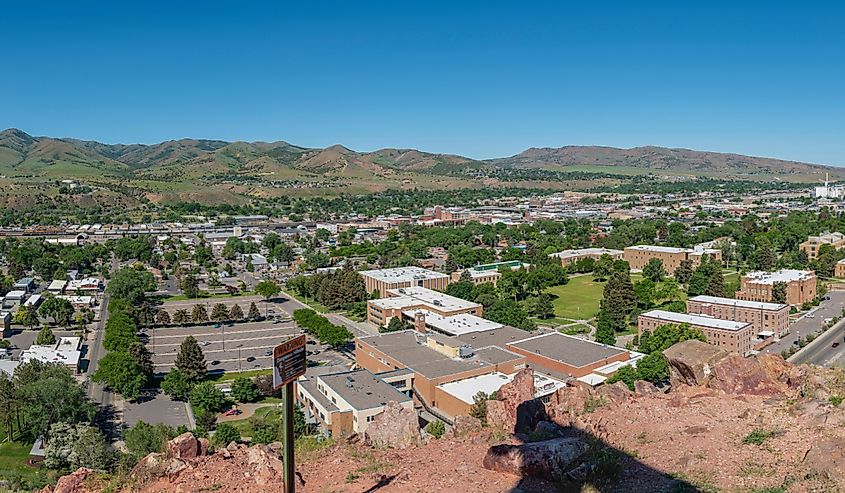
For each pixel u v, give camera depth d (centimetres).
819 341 11750
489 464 2222
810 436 2327
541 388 8050
